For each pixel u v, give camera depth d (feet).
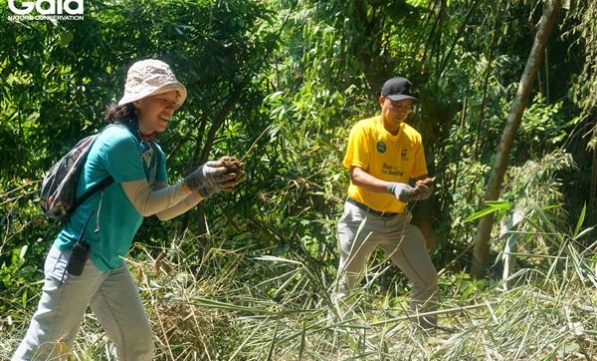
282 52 31.76
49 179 14.17
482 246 28.68
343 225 21.02
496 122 35.91
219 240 27.81
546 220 18.31
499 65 36.06
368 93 28.45
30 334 14.14
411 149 21.04
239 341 16.69
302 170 30.89
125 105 14.14
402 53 28.27
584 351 14.89
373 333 16.80
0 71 26.73
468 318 17.35
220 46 28.35
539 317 16.31
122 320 14.40
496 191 28.84
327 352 16.31
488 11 31.45
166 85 13.96
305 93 29.35
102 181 13.85
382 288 27.02
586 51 30.14
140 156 13.87
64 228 14.16
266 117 30.12
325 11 27.84
